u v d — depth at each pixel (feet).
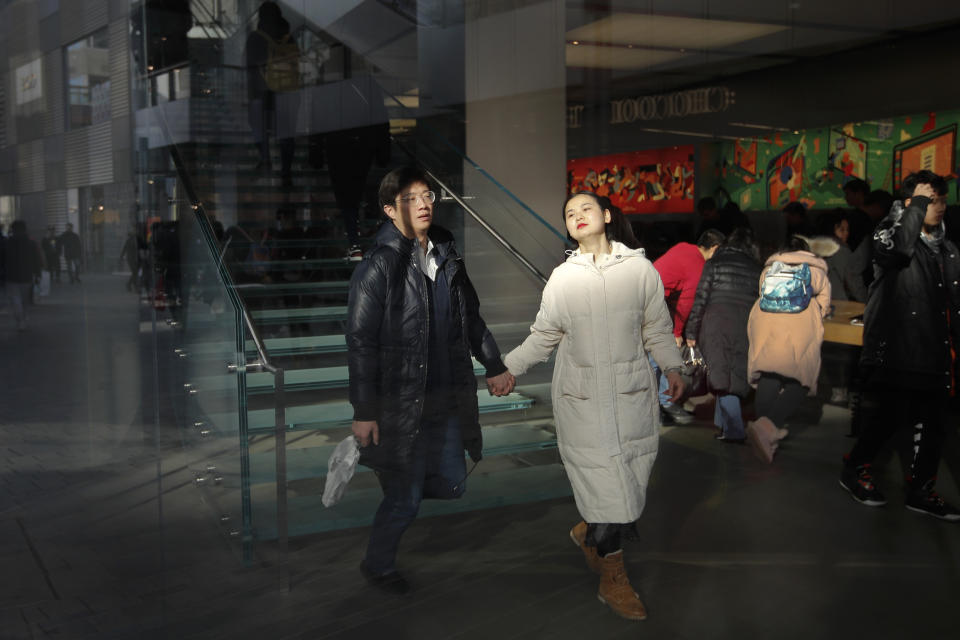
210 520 10.32
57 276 12.58
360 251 17.52
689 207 29.99
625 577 8.29
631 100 32.22
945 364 10.35
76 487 10.98
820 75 24.86
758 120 27.30
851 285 16.07
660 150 31.35
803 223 16.85
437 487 8.94
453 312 8.71
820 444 13.48
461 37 17.79
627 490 7.77
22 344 12.16
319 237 18.45
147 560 9.23
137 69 15.81
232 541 9.64
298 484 10.05
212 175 19.77
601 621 7.99
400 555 9.19
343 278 17.30
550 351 8.32
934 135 21.45
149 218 14.19
